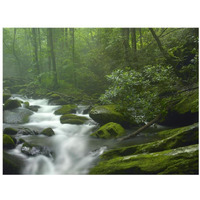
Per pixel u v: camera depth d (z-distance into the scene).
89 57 15.22
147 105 6.56
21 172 4.30
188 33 9.39
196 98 6.71
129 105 7.05
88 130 7.52
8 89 16.05
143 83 7.31
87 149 5.57
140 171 3.91
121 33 12.03
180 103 7.06
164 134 6.29
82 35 20.52
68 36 17.97
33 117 9.22
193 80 7.95
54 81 16.30
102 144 5.95
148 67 8.38
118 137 6.39
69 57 17.09
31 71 19.19
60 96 13.50
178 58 8.70
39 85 16.12
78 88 16.11
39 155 4.91
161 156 4.07
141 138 6.24
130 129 7.38
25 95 15.15
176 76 8.84
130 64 9.77
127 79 7.02
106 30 13.34
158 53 9.82
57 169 4.43
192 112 6.45
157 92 7.41
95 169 4.29
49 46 17.92
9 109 9.79
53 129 7.67
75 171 4.30
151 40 12.25
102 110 7.66
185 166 3.74
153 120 6.59
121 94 7.11
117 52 11.13
